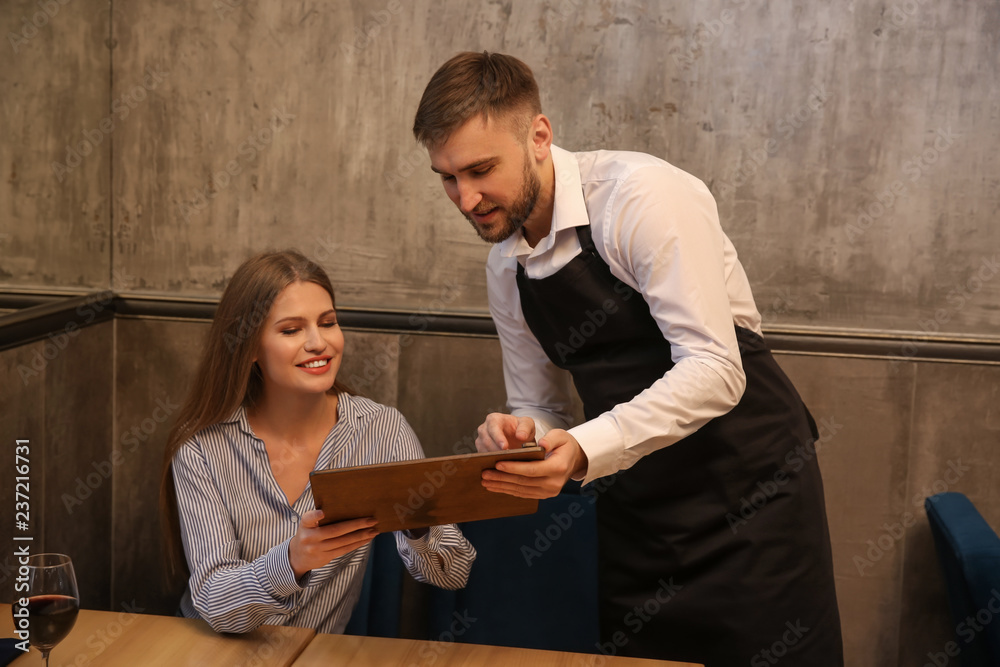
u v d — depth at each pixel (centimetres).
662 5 215
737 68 215
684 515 156
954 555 184
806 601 153
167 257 238
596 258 148
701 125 218
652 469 156
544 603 197
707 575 157
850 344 221
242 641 133
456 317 230
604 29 217
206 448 170
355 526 126
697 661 161
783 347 223
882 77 212
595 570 195
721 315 137
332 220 232
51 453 211
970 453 222
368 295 234
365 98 226
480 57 139
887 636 231
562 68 220
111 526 246
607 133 221
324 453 174
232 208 234
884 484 226
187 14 227
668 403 133
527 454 119
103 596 242
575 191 148
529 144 140
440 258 230
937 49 210
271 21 226
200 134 232
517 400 181
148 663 125
